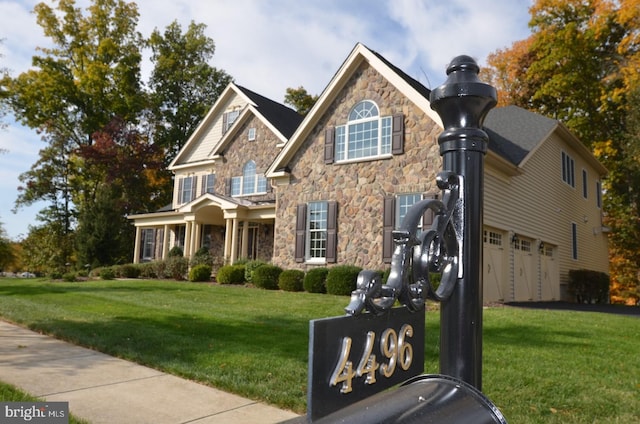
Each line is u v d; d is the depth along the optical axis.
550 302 16.47
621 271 25.78
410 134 13.63
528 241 16.14
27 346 6.23
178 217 21.89
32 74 31.42
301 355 5.60
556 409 3.98
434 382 1.22
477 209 1.37
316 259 15.03
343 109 15.09
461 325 1.33
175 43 37.97
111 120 29.95
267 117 20.25
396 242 1.19
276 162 16.03
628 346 6.66
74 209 31.78
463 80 1.38
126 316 8.41
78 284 16.00
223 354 5.61
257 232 20.42
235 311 9.34
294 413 3.93
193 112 36.97
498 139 16.47
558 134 18.66
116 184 28.58
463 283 1.34
